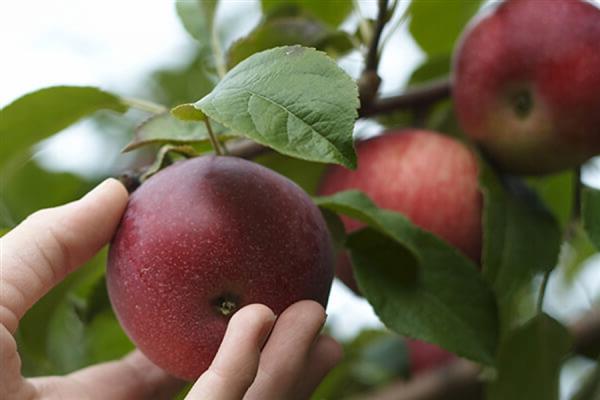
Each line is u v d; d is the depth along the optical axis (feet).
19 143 1.89
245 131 1.34
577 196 1.93
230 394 1.37
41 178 2.31
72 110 1.85
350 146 1.32
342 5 2.18
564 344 1.91
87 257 1.52
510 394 1.92
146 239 1.46
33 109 1.83
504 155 1.92
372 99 1.92
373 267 1.71
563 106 1.82
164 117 1.64
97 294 1.88
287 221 1.47
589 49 1.80
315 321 1.45
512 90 1.87
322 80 1.35
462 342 1.69
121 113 1.87
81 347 2.09
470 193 1.89
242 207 1.46
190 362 1.47
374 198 1.89
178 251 1.44
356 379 2.39
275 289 1.45
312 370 1.58
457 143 1.95
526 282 1.85
